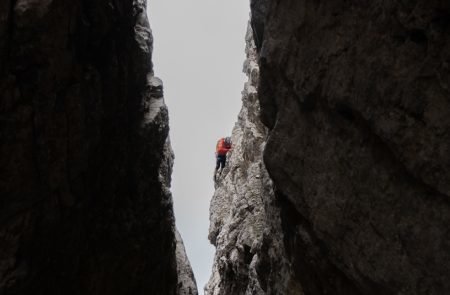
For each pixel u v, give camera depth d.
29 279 7.87
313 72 7.52
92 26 8.62
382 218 6.45
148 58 11.92
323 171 7.60
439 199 5.59
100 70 9.30
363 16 6.43
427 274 5.79
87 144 8.81
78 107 8.24
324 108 7.46
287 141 8.47
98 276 10.55
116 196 11.04
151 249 12.70
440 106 5.36
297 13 7.81
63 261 8.98
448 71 5.22
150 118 12.05
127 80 10.70
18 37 6.97
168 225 13.89
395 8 5.84
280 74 8.54
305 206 8.20
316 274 8.73
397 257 6.23
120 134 10.65
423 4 5.42
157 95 12.80
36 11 6.88
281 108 8.66
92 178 9.63
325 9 7.15
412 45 5.70
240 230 17.27
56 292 8.98
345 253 7.34
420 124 5.62
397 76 5.89
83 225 9.55
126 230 11.23
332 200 7.43
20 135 7.32
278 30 8.38
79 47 8.36
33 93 7.37
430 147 5.52
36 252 8.05
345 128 7.05
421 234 5.83
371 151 6.61
